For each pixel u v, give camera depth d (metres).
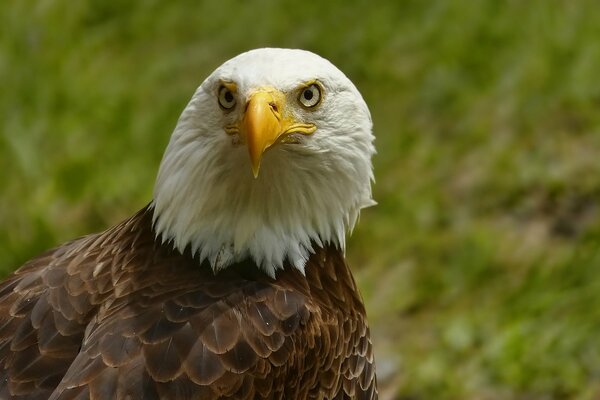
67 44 18.80
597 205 14.64
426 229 14.68
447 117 16.83
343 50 18.59
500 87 17.06
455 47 18.03
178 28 19.75
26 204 14.66
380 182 15.55
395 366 12.52
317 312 7.86
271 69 7.80
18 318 7.58
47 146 15.91
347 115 8.10
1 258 13.77
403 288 13.79
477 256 13.97
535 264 13.77
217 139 7.81
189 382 7.08
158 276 7.80
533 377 12.14
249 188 7.91
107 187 15.02
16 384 7.13
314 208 8.20
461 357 12.59
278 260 8.06
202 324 7.35
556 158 15.50
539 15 18.38
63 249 8.45
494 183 15.23
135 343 7.17
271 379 7.38
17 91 17.17
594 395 11.91
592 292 13.05
